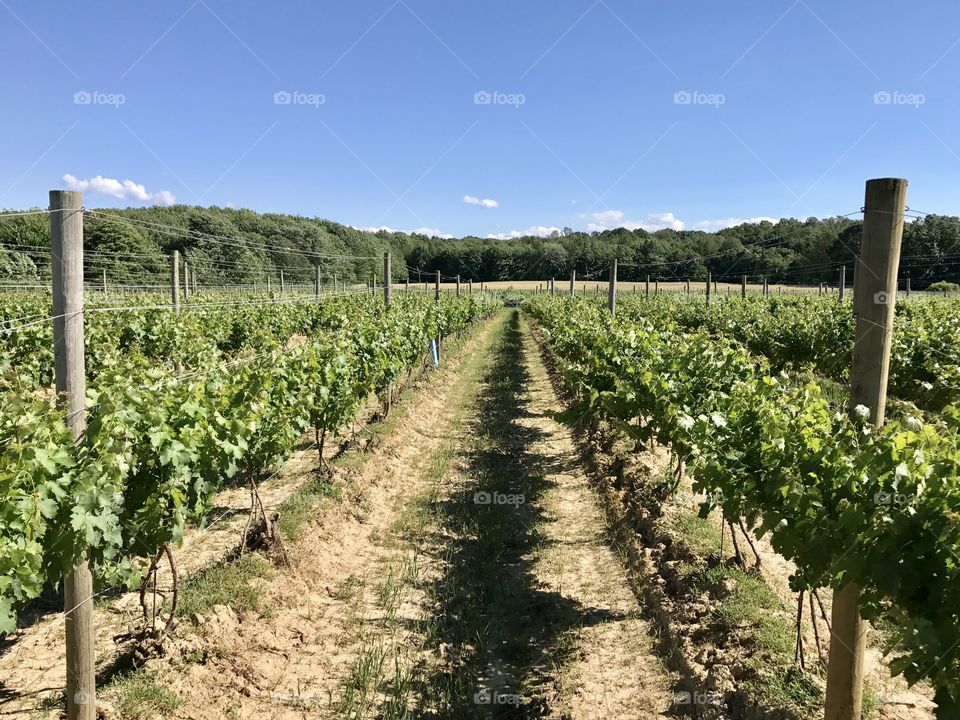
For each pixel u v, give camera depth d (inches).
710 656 165.5
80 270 127.8
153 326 484.4
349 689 161.2
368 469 316.8
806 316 597.3
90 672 135.1
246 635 177.9
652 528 243.6
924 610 108.1
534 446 395.9
